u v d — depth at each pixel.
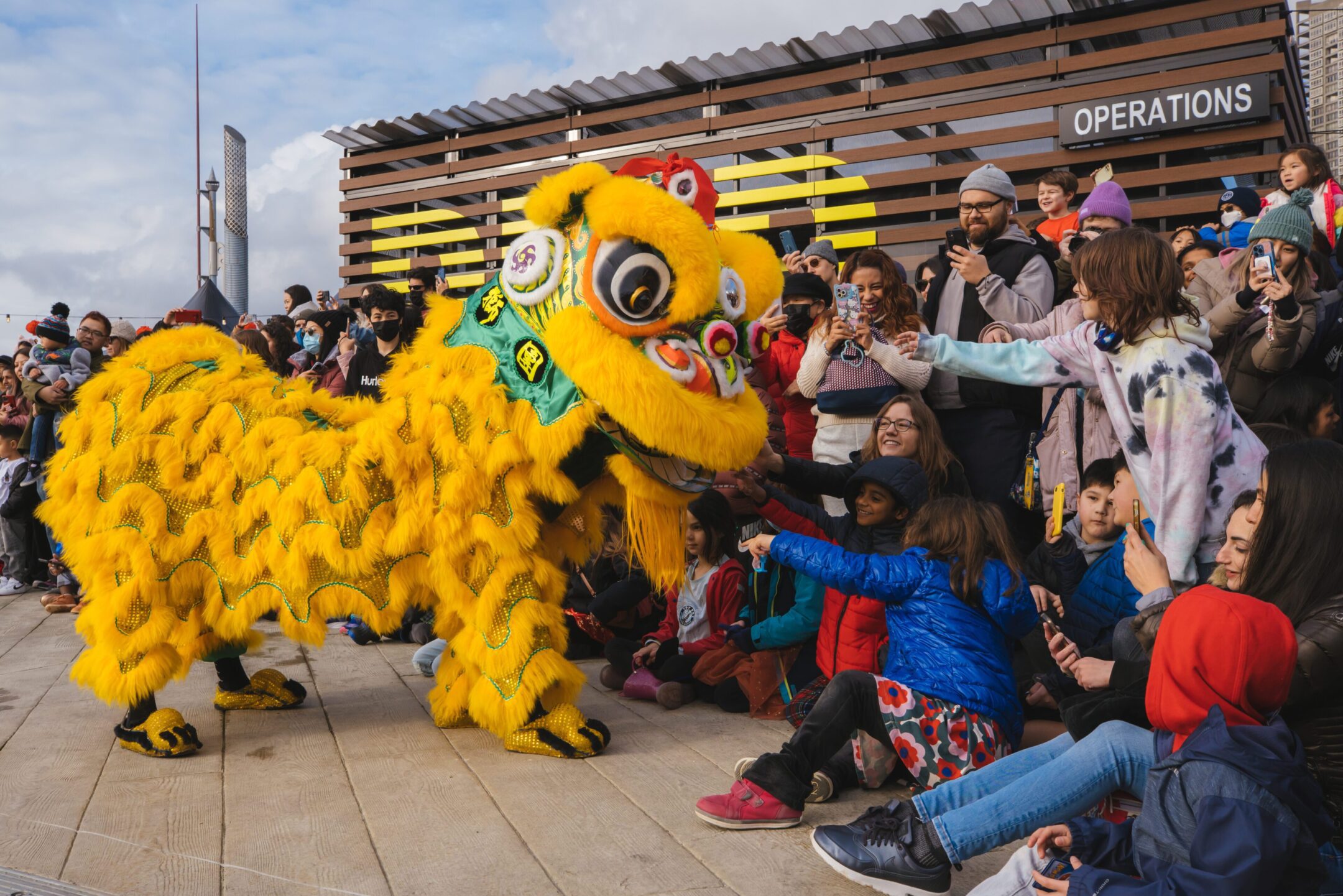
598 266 3.02
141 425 3.42
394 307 5.98
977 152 11.23
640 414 2.93
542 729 3.44
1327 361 4.22
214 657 3.69
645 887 2.42
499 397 3.30
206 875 2.48
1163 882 1.74
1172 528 3.19
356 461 3.33
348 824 2.81
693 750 3.54
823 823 2.87
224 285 21.19
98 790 3.10
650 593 5.02
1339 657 2.00
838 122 12.12
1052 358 3.53
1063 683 3.40
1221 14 9.92
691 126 13.30
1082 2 10.48
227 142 21.16
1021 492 4.34
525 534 3.32
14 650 5.34
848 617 3.63
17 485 7.31
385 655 5.15
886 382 4.49
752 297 3.38
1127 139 10.31
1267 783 1.74
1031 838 2.14
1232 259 4.75
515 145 15.13
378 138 16.08
